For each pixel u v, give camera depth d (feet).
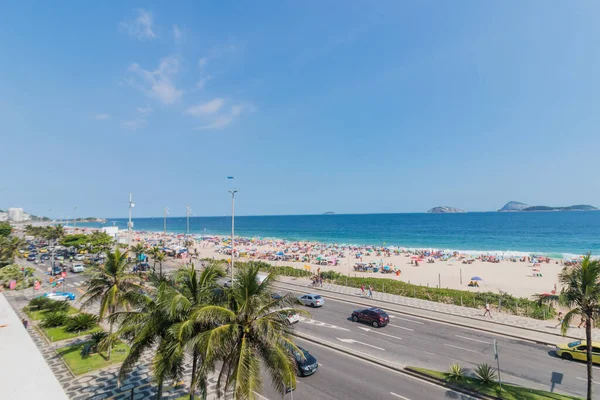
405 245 380.99
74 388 59.21
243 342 40.14
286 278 174.09
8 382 46.29
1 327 70.33
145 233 583.58
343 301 126.00
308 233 578.66
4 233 301.02
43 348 78.64
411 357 72.28
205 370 40.16
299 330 91.56
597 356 67.21
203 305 43.45
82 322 90.63
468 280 180.65
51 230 310.04
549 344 79.66
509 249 331.36
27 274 177.37
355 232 570.87
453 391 56.95
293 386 40.06
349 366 68.13
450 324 96.63
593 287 48.75
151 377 63.72
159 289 47.62
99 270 80.89
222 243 385.50
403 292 135.85
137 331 46.16
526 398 52.24
